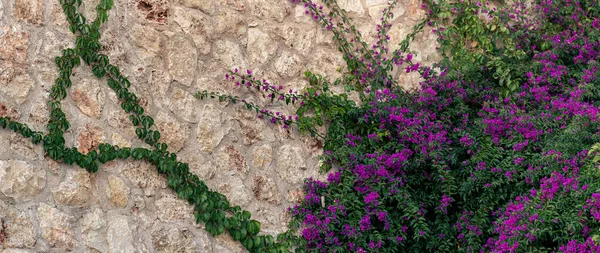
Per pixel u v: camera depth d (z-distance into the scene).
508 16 6.09
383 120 5.64
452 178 5.43
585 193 4.72
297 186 5.44
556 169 5.02
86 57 4.70
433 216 5.64
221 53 5.24
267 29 5.45
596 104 5.53
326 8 5.70
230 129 5.22
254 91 5.35
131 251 4.71
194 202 4.98
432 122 5.60
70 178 4.55
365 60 5.81
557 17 6.25
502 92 5.86
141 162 4.84
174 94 5.02
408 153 5.54
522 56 5.98
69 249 4.50
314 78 5.59
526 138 5.39
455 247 5.50
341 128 5.57
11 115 4.38
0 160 4.31
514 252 4.80
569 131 5.03
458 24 6.06
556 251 4.93
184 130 5.03
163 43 5.02
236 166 5.20
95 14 4.77
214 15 5.24
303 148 5.50
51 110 4.53
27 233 4.36
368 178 5.43
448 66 5.85
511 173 5.26
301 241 5.31
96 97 4.71
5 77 4.39
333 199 5.41
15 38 4.46
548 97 5.67
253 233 5.14
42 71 4.54
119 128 4.78
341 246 5.31
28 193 4.39
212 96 5.16
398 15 5.93
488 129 5.49
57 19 4.63
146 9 4.98
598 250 4.48
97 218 4.62
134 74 4.89
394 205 5.55
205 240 4.99
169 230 4.87
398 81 5.91
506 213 4.97
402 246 5.50
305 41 5.61
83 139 4.63
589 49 5.98
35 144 4.45
